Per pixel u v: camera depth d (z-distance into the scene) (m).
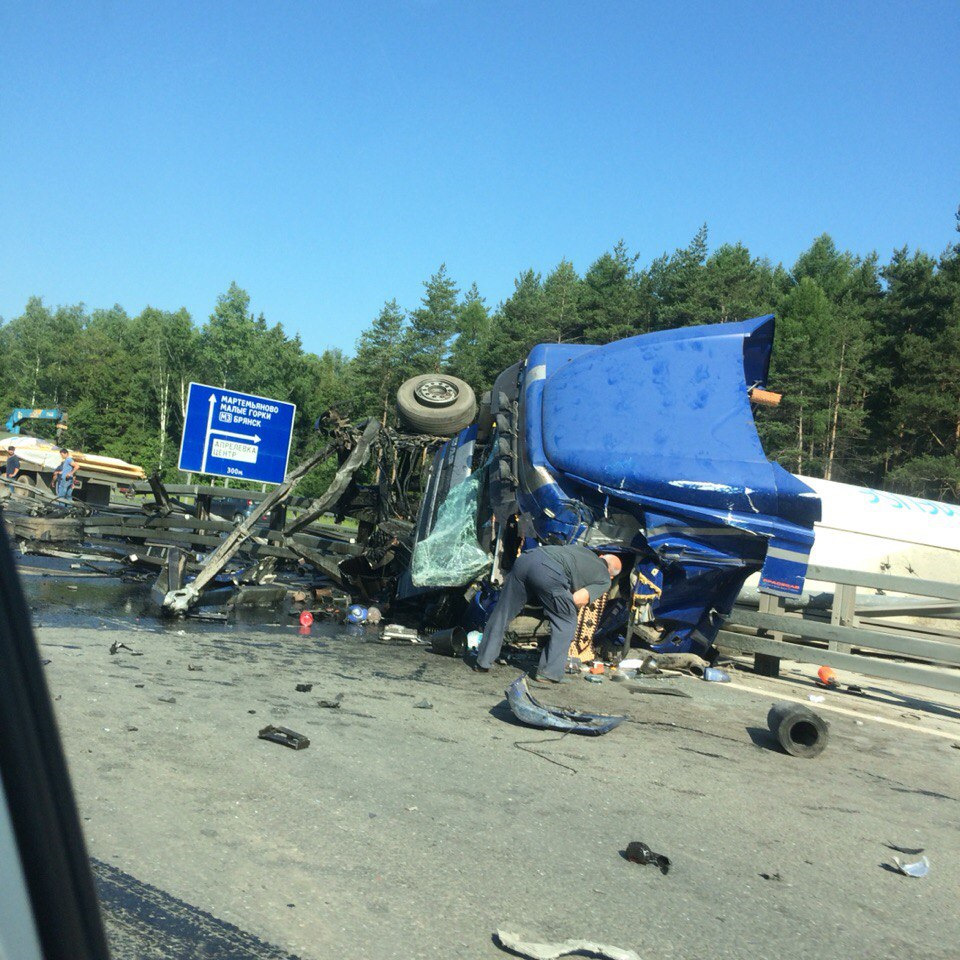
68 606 9.14
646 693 7.41
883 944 3.12
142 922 2.70
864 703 8.06
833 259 99.62
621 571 8.52
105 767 4.02
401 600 11.01
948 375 59.50
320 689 6.24
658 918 3.13
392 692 6.42
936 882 3.76
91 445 88.94
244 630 8.92
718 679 8.38
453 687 6.86
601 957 2.77
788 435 66.00
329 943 2.72
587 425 8.54
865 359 69.88
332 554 14.09
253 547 11.75
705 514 7.95
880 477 66.00
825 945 3.06
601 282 84.81
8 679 0.99
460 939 2.84
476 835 3.74
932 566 12.75
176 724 4.86
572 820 4.06
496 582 8.88
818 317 76.75
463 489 9.70
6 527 1.03
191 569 11.28
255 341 92.06
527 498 8.75
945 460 54.75
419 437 12.17
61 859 1.03
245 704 5.51
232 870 3.14
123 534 13.98
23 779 0.98
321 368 108.94
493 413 9.70
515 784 4.50
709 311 69.81
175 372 91.94
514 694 5.91
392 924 2.88
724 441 8.24
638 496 8.10
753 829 4.22
